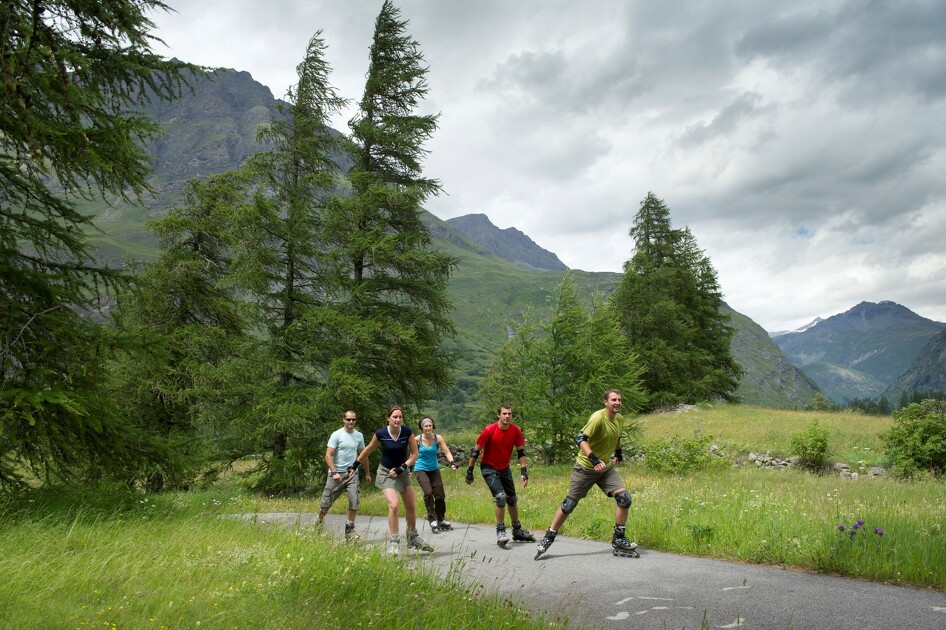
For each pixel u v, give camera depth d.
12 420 6.52
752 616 4.41
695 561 6.61
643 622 4.32
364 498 14.28
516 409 19.41
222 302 16.78
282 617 3.80
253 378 16.31
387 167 18.73
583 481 6.85
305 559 5.29
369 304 17.69
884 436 16.08
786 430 22.36
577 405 19.02
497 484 7.76
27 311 6.78
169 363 15.32
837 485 12.88
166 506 9.19
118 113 6.82
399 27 18.92
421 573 5.09
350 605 4.19
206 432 15.55
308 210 17.77
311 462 16.39
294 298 17.83
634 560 6.66
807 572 5.93
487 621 4.05
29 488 8.09
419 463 9.46
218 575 4.90
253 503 13.20
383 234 17.53
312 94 17.61
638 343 33.16
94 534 6.32
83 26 6.30
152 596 4.13
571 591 5.24
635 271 35.56
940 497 10.75
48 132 5.93
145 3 6.42
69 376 6.69
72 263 7.38
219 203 17.39
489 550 7.41
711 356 36.34
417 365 17.55
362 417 16.59
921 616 4.34
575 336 19.50
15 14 5.36
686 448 17.09
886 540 5.96
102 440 7.62
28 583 4.23
